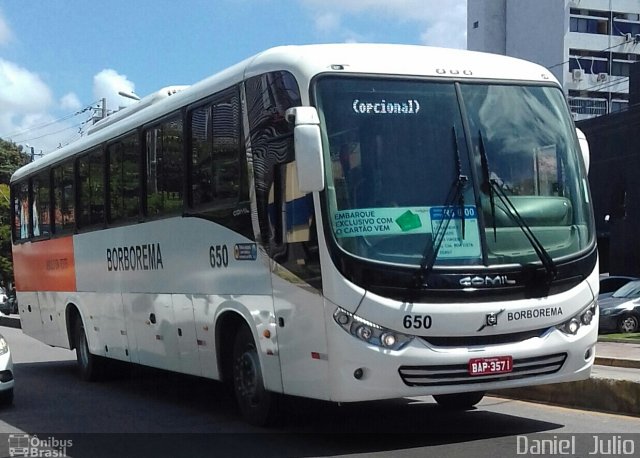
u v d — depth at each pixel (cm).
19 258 1551
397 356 646
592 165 3256
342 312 650
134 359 1075
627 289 2012
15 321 2780
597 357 1202
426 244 664
